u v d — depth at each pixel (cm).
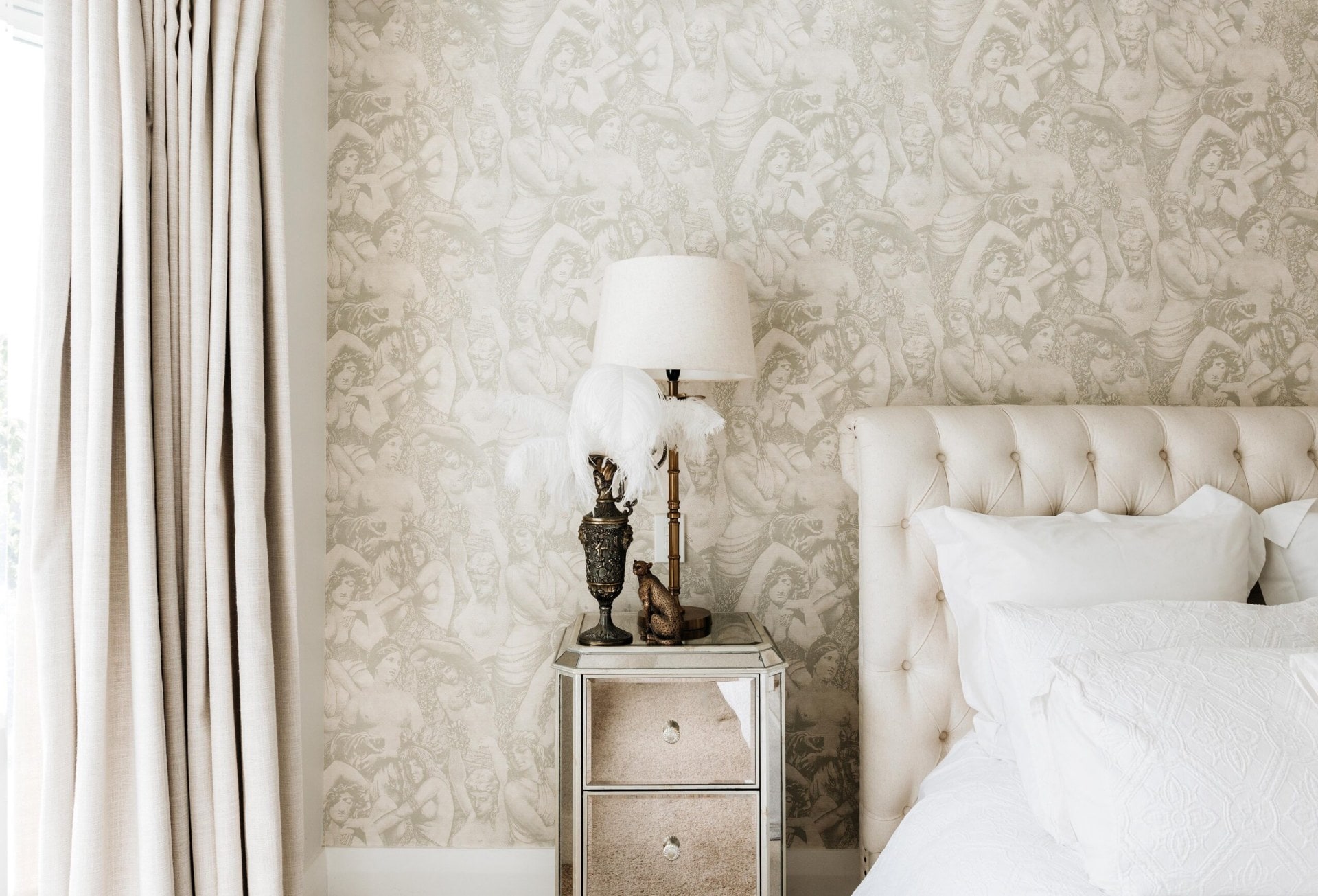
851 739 192
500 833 193
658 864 149
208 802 135
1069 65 191
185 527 138
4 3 145
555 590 193
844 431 176
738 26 192
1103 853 95
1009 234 191
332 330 193
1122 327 190
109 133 127
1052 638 122
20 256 146
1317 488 165
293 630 152
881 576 163
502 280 193
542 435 159
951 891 110
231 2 142
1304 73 191
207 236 139
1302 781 90
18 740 128
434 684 193
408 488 193
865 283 191
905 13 191
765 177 192
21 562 127
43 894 122
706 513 192
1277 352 190
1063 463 165
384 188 193
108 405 125
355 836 193
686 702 149
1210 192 191
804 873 190
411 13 193
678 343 152
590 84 193
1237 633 120
